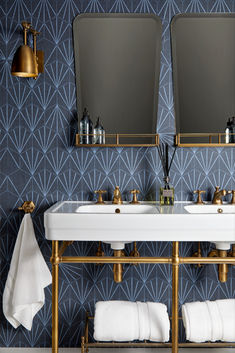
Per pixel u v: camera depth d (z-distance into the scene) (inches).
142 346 90.7
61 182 90.3
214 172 89.6
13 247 91.4
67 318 91.6
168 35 87.9
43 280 85.4
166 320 75.5
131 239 69.3
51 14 88.3
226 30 86.7
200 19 86.7
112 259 71.0
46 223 69.9
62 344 91.5
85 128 87.0
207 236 69.0
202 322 75.4
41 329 91.7
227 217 68.1
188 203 87.7
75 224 69.2
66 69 88.9
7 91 89.4
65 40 88.5
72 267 91.0
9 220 91.1
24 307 83.7
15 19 88.7
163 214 68.6
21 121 89.7
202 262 70.8
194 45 87.2
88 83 88.4
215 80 87.8
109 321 74.9
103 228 69.2
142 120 88.9
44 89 89.4
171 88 88.7
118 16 86.8
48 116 89.6
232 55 87.1
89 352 89.4
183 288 90.7
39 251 86.1
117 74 88.1
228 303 79.7
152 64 87.8
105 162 89.9
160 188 84.8
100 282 91.0
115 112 88.7
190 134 88.4
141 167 89.7
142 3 87.4
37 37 88.6
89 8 87.7
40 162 90.1
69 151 90.0
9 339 91.8
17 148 90.0
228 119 88.2
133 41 87.3
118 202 85.7
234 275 90.7
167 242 90.2
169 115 89.0
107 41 87.4
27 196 90.6
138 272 90.7
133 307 77.5
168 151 89.5
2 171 90.4
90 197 90.3
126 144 87.2
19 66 79.6
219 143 87.8
